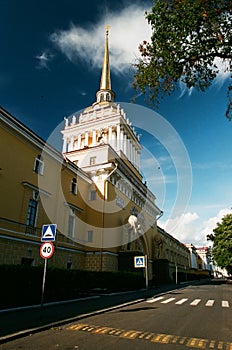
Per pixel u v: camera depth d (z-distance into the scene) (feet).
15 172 62.49
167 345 19.04
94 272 57.52
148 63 32.89
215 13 27.68
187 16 28.09
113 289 63.46
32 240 64.18
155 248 132.57
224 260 133.39
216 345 19.33
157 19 29.60
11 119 61.62
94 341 19.88
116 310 37.01
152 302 48.34
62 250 75.92
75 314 31.32
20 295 36.32
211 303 47.39
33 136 68.54
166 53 30.07
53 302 40.24
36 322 25.91
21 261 60.70
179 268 199.72
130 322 27.84
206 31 29.01
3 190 58.18
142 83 32.99
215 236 146.82
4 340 19.65
